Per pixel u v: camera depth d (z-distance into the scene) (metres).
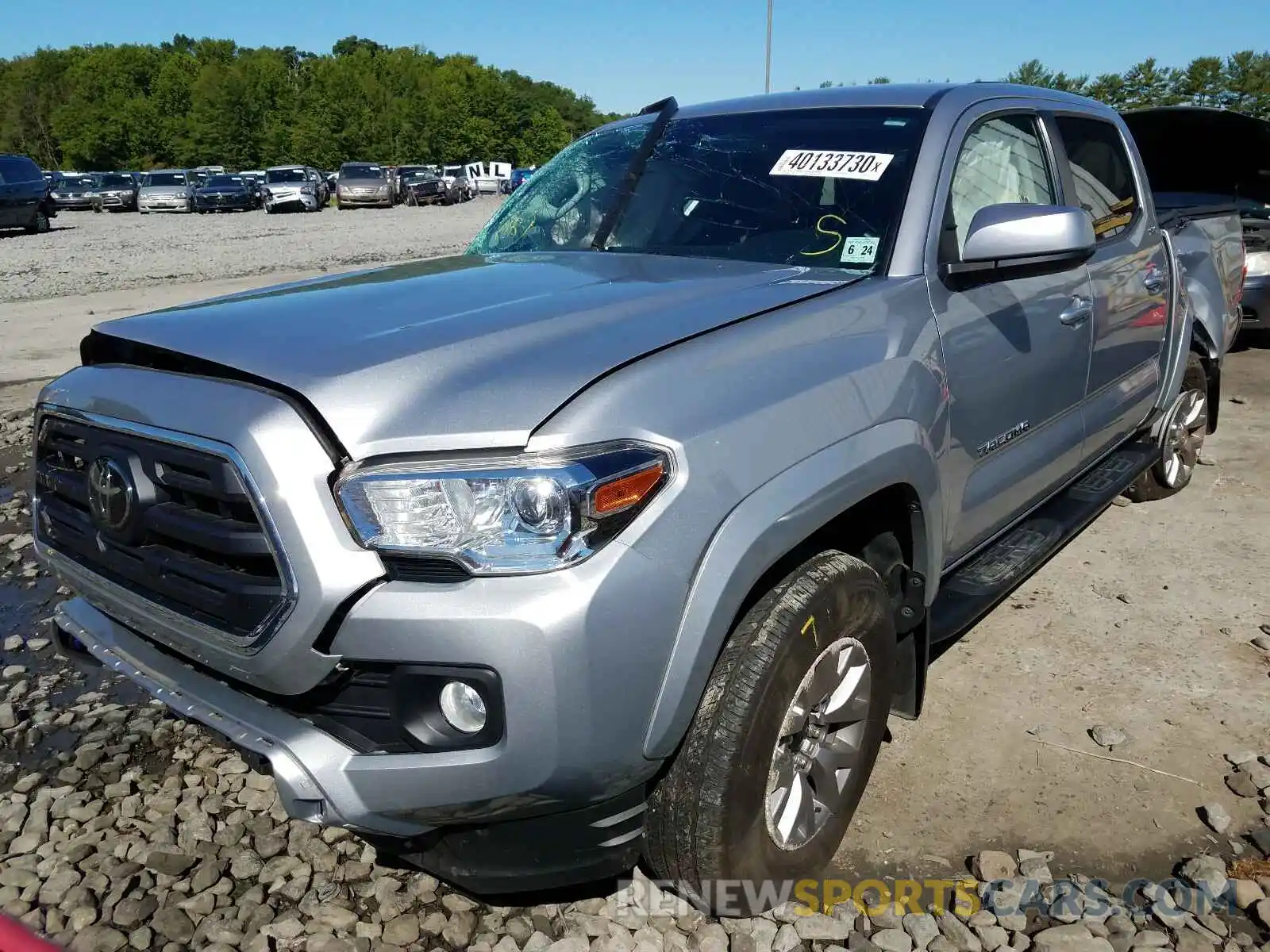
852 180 2.99
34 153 113.81
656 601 1.88
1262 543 4.54
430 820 1.93
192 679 2.19
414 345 2.08
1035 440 3.36
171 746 3.13
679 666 1.92
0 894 2.48
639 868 2.51
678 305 2.35
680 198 3.25
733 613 1.99
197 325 2.31
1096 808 2.76
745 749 2.08
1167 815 2.73
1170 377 4.50
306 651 1.87
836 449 2.22
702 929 2.33
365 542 1.84
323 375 1.96
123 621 2.28
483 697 1.84
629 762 1.92
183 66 118.56
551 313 2.27
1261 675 3.42
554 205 3.53
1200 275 5.12
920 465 2.50
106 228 29.62
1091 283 3.58
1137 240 4.11
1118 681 3.41
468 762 1.85
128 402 2.14
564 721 1.82
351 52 149.25
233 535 1.92
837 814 2.48
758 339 2.24
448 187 42.31
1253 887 2.42
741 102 3.58
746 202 3.11
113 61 118.06
